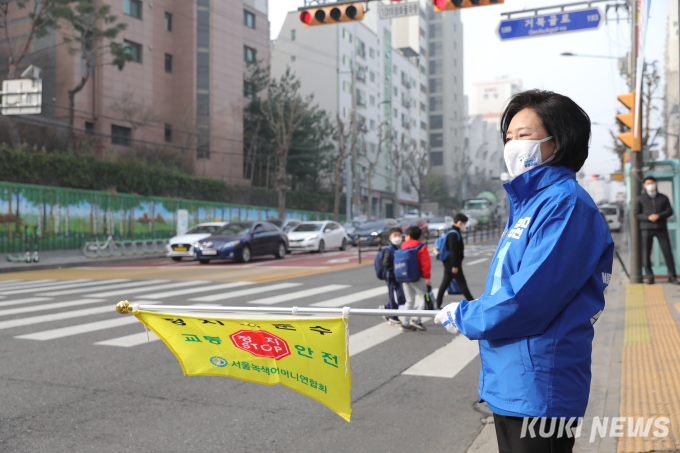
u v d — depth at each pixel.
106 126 33.62
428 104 89.19
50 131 29.08
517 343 1.61
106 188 27.67
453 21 94.31
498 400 1.65
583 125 1.75
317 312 2.22
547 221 1.58
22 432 3.75
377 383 5.02
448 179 89.81
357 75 57.62
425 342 6.64
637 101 9.95
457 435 3.78
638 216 9.94
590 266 1.57
